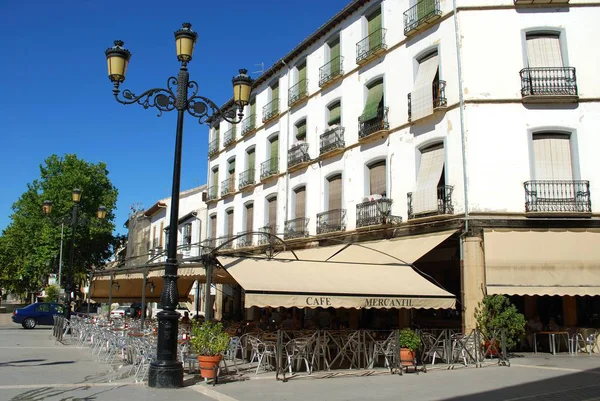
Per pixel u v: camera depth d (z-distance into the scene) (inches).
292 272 507.2
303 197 1015.0
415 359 498.6
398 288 513.7
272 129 1154.7
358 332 517.7
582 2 688.4
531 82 670.5
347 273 536.4
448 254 745.6
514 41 685.9
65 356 604.4
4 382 410.0
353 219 865.5
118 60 431.8
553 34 690.8
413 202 729.6
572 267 602.9
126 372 476.7
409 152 762.8
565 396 357.7
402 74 794.2
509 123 669.3
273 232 1088.8
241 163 1291.8
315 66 1018.1
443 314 773.9
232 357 535.5
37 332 1048.8
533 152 666.8
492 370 495.8
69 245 1894.7
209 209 1449.3
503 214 647.8
